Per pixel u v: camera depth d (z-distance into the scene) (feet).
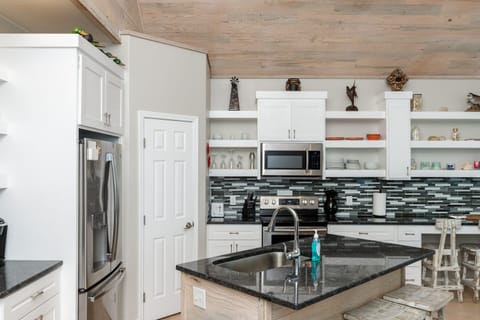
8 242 8.51
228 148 16.78
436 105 16.72
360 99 16.79
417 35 14.34
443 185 16.72
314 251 7.95
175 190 12.96
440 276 16.31
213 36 14.42
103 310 9.61
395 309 7.63
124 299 11.54
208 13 13.33
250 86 16.84
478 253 14.19
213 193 16.72
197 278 7.23
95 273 9.23
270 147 15.47
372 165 16.08
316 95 15.55
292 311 6.57
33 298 7.29
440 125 16.81
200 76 13.73
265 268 9.04
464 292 15.23
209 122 16.05
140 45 12.02
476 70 16.19
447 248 16.11
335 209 16.19
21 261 8.42
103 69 10.05
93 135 10.90
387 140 15.64
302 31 14.16
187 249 13.29
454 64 15.88
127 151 11.66
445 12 13.32
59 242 8.53
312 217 15.90
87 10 9.44
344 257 8.44
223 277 6.75
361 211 16.76
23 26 10.46
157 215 12.44
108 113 10.36
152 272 12.27
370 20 13.66
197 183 13.57
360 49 15.06
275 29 14.08
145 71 12.14
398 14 13.41
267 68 16.21
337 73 16.47
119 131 11.28
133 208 11.79
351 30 14.12
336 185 16.83
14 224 8.53
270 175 15.47
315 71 16.37
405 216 16.47
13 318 6.64
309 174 15.43
